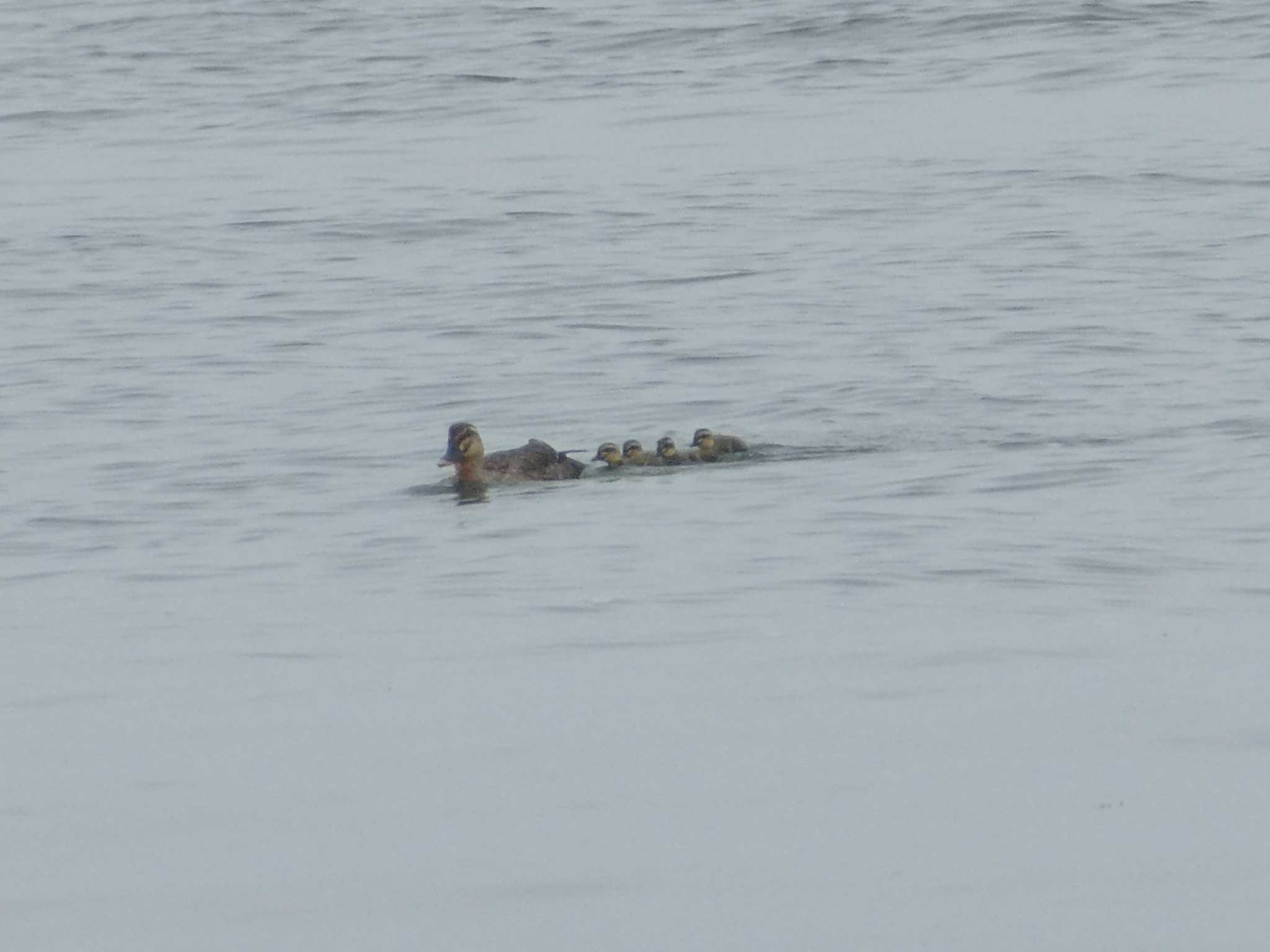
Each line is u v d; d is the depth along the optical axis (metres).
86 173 114.44
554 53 146.75
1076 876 27.08
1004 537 44.94
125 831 29.30
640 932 25.73
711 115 125.06
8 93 139.62
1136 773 30.53
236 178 111.44
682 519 47.81
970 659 36.31
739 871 27.47
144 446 57.69
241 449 57.19
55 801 30.55
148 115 131.38
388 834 28.94
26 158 119.56
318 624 40.03
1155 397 60.19
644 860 27.88
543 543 46.03
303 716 34.28
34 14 170.75
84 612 41.38
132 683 36.44
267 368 69.12
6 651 38.78
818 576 42.22
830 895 26.67
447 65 144.00
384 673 36.59
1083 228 90.75
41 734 33.75
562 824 29.16
